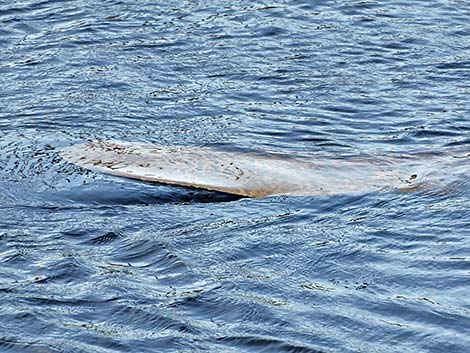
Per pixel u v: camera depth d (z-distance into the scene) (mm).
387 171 29297
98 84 37500
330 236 25766
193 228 26266
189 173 29016
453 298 22656
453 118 34062
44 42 41875
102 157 30031
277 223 26516
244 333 21359
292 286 23328
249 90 36938
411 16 44000
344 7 44938
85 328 21547
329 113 34719
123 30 42844
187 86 37406
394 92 36594
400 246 25203
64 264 24281
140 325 21688
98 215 27062
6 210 27281
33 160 29938
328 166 29594
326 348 20797
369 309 22266
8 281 23562
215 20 43750
